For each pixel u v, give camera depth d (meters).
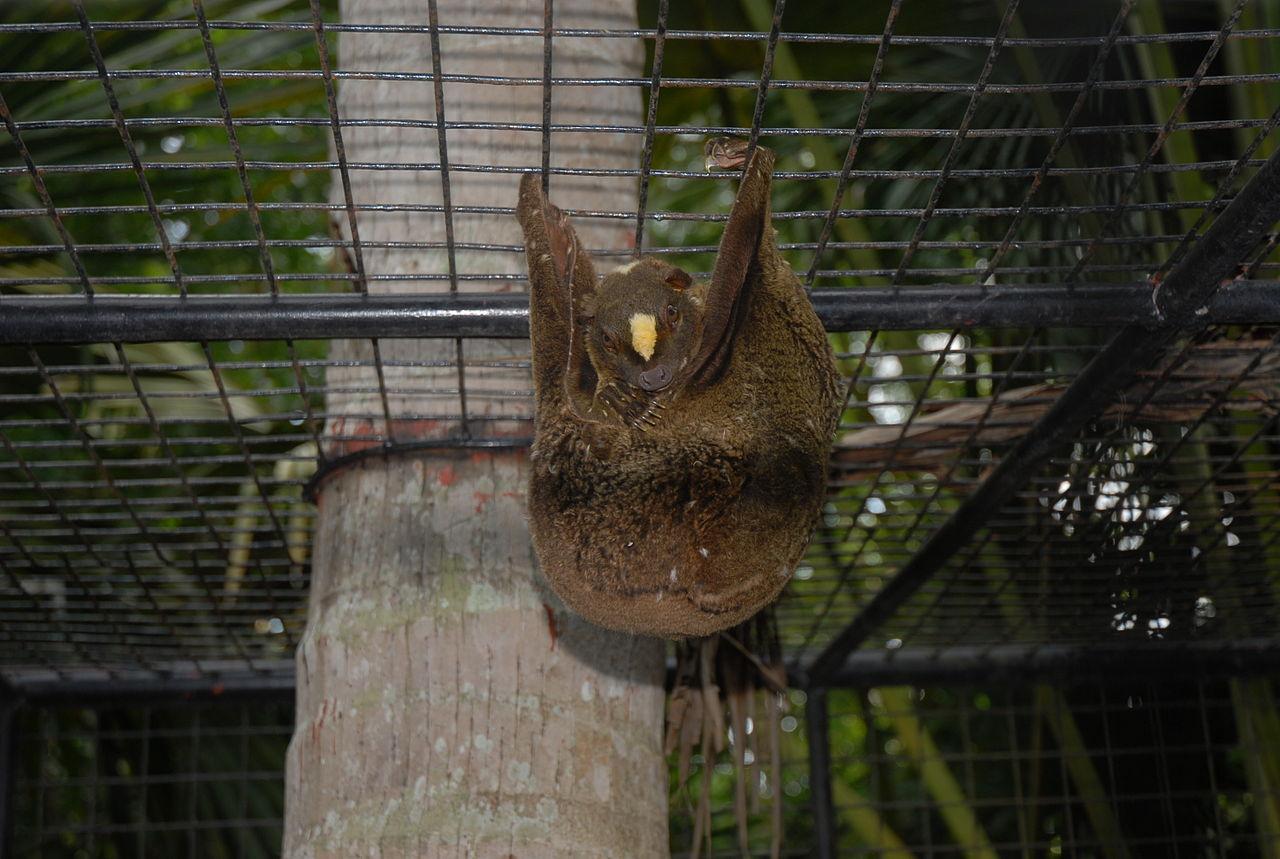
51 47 5.37
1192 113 5.76
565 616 3.48
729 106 7.20
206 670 5.36
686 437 2.52
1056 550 4.59
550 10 2.42
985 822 7.52
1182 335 3.44
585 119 3.74
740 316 2.62
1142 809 6.10
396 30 2.48
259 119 2.59
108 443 3.61
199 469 6.03
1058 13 4.25
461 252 3.65
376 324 3.11
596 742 3.41
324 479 3.78
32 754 6.82
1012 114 5.50
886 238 6.32
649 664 3.64
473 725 3.35
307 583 5.32
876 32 6.02
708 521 2.47
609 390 2.55
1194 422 3.81
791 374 2.62
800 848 7.99
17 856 6.55
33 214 2.80
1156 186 4.76
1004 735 7.55
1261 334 4.00
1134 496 4.44
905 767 8.47
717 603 2.44
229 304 3.08
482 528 3.54
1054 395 3.99
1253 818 6.16
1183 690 6.20
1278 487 4.21
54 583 5.09
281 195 11.79
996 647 5.45
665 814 3.59
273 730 5.44
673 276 2.84
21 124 2.60
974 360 5.50
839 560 4.94
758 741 4.82
